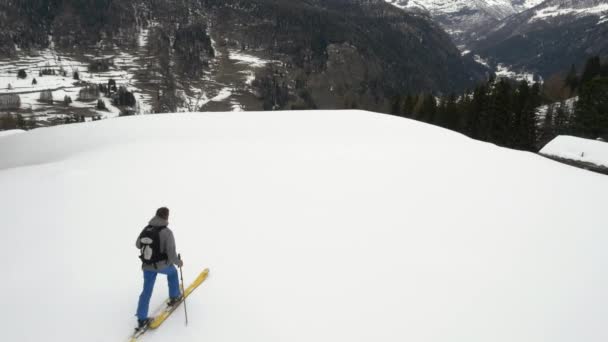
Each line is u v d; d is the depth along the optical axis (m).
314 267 7.21
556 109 68.31
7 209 10.15
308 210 9.84
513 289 6.86
